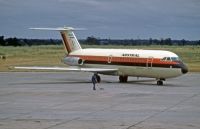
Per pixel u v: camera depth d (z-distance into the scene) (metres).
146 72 126.12
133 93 103.81
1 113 72.62
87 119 66.56
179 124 62.34
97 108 78.75
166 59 122.31
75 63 141.38
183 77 159.25
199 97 96.19
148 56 125.81
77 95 99.44
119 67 131.88
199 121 65.06
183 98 94.31
